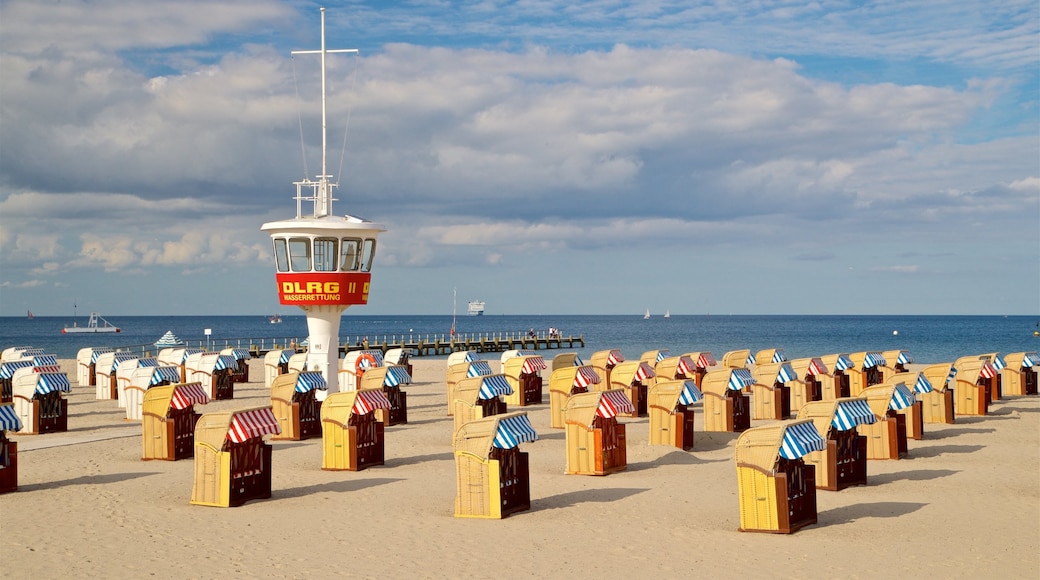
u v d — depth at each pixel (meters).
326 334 35.38
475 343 102.44
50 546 15.01
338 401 22.05
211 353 42.81
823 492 19.44
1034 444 25.86
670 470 21.88
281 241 34.69
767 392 30.70
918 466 22.59
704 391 27.88
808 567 13.85
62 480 20.73
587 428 21.22
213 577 13.37
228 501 17.94
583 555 14.54
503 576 13.44
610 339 141.00
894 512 17.56
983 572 13.59
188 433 23.94
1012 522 16.73
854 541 15.38
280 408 27.00
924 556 14.44
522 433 17.39
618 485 20.12
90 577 13.35
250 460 18.52
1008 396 38.50
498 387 26.77
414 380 47.16
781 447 15.76
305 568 13.83
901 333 162.75
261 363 63.31
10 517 17.05
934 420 30.19
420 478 21.03
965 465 22.69
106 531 16.02
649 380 34.53
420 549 14.89
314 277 34.53
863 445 20.27
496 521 16.81
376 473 21.66
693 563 14.07
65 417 28.89
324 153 36.19
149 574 13.50
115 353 41.25
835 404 19.61
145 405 23.45
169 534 15.82
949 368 30.16
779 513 15.76
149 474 21.47
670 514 17.36
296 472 21.80
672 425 24.50
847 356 36.66
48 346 134.00
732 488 19.78
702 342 128.88
